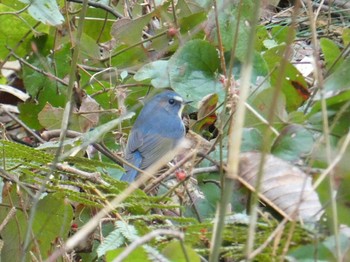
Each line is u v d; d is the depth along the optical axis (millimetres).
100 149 8797
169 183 8438
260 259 5910
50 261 4887
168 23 10203
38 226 7637
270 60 9320
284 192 6613
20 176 8000
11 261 7695
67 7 10773
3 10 10672
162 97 11180
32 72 10938
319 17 11141
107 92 10070
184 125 11211
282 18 11453
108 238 6598
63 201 7523
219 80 9000
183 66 9102
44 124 9680
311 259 5750
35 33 10992
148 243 6270
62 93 10891
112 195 7125
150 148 10859
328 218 5887
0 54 11203
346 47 8414
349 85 6965
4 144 7379
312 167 6641
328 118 7250
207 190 7945
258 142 7359
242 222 6105
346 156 5906
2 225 7207
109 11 11258
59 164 7438
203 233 6250
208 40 9258
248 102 7785
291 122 7543
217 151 8078
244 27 8961
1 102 12062
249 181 6777
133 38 10484
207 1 10352
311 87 9125
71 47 10523
